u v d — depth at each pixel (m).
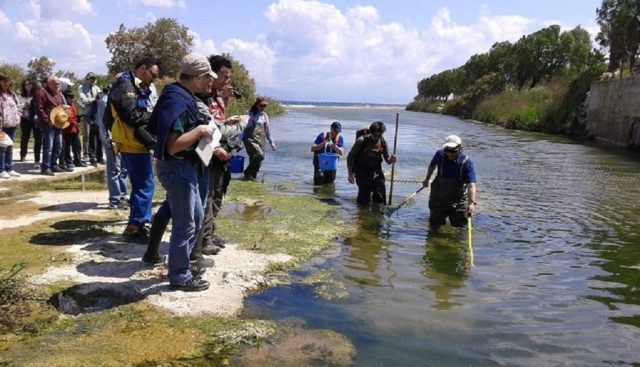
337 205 9.29
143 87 6.19
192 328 4.26
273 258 6.03
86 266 5.32
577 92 33.12
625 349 4.29
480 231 7.85
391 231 7.67
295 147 19.28
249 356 3.92
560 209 9.61
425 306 5.02
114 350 3.87
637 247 7.20
